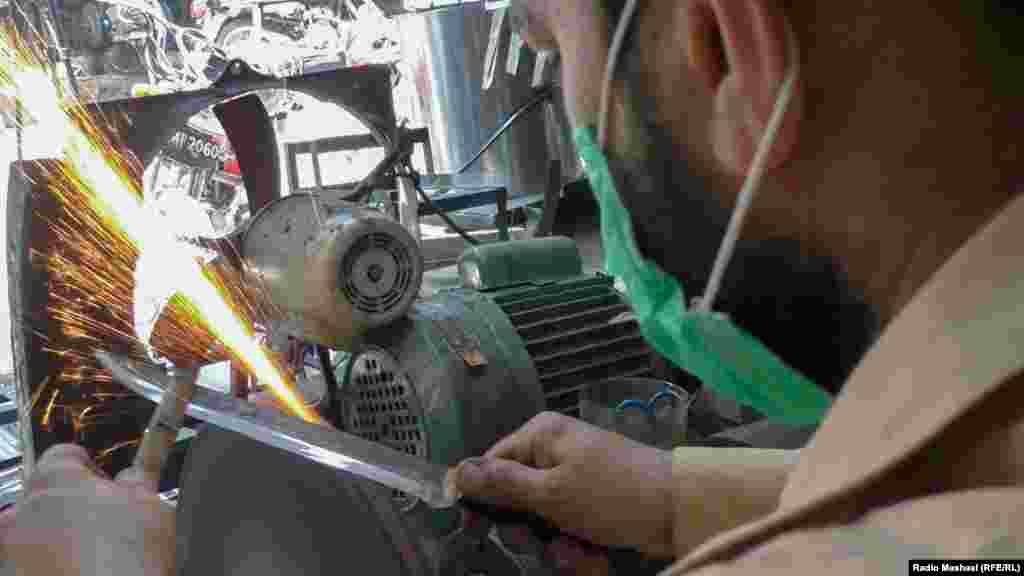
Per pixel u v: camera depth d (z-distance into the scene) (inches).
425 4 127.3
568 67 19.6
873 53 13.8
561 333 47.7
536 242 54.6
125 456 45.2
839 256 15.4
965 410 11.9
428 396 42.5
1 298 72.9
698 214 17.8
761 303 17.5
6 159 52.1
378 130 53.9
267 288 47.7
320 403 51.4
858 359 16.6
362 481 28.4
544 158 122.0
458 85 120.3
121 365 44.6
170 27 104.4
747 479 30.3
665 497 30.9
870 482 12.6
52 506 27.8
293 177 95.6
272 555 29.8
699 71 15.7
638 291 21.0
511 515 31.9
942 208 14.0
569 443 32.6
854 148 14.3
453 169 124.3
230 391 57.2
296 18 118.5
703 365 21.0
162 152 57.7
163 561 26.7
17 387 44.0
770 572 12.5
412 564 26.5
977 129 13.7
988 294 12.6
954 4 13.5
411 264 43.8
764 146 14.4
